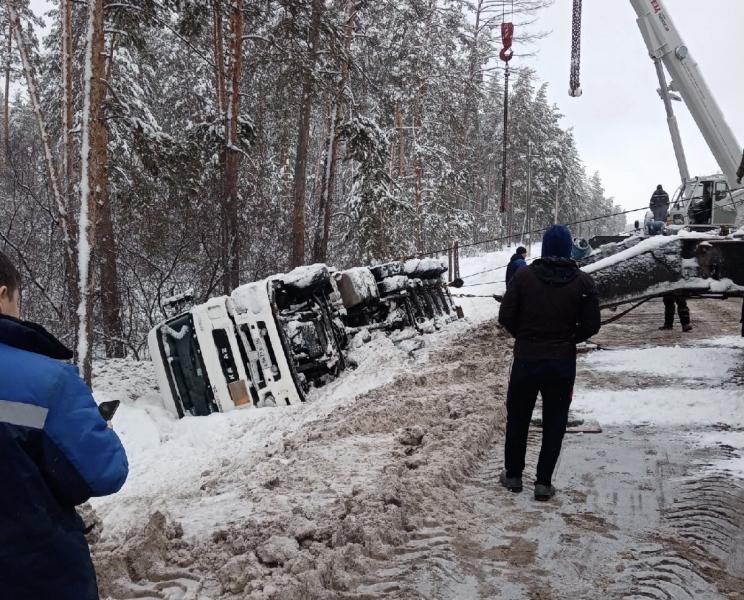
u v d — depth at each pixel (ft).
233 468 19.71
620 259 30.12
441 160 95.30
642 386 25.85
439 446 18.25
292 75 49.62
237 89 48.85
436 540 12.85
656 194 68.54
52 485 5.56
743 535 12.96
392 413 23.00
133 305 47.39
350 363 35.01
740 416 21.16
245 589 10.54
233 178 48.19
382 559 12.14
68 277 37.35
